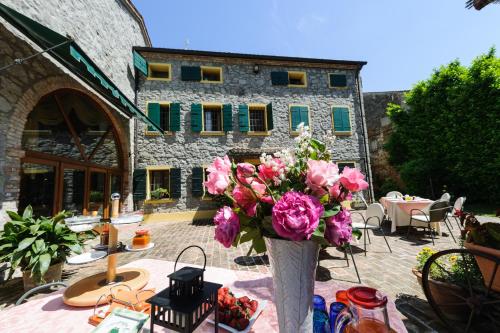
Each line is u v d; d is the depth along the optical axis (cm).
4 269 340
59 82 548
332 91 1274
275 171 90
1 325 117
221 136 1116
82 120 677
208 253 499
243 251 512
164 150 1049
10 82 426
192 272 95
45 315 126
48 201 540
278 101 1203
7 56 420
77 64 492
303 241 80
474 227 205
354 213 967
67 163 606
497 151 925
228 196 89
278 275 85
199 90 1127
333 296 139
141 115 651
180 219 997
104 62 785
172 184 1024
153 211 992
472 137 994
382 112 1706
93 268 425
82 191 672
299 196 76
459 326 224
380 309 76
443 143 1105
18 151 437
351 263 405
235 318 111
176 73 1116
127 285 145
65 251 345
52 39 391
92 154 728
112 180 852
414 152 1256
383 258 426
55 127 568
